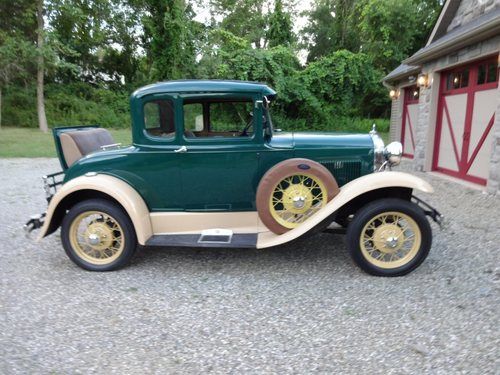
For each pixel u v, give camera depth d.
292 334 2.55
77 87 25.20
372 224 3.43
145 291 3.20
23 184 7.92
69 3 19.34
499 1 6.88
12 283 3.37
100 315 2.82
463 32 6.63
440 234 4.49
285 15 19.17
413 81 10.94
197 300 3.03
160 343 2.47
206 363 2.27
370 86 18.98
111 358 2.32
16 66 18.84
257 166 3.62
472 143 7.54
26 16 18.22
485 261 3.68
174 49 17.17
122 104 25.02
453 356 2.28
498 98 6.28
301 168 3.37
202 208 3.72
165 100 3.51
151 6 17.03
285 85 16.66
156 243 3.47
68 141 3.91
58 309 2.91
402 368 2.18
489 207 5.68
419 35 21.53
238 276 3.47
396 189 3.45
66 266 3.75
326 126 18.06
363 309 2.84
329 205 3.29
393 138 13.36
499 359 2.24
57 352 2.38
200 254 4.03
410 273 3.44
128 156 3.61
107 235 3.61
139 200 3.59
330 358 2.29
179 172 3.62
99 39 23.61
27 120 21.88
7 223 5.21
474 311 2.78
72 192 3.53
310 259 3.83
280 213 3.50
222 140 3.55
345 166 3.68
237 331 2.60
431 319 2.68
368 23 21.78
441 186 7.32
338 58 17.75
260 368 2.21
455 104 8.15
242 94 3.48
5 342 2.48
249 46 18.23
